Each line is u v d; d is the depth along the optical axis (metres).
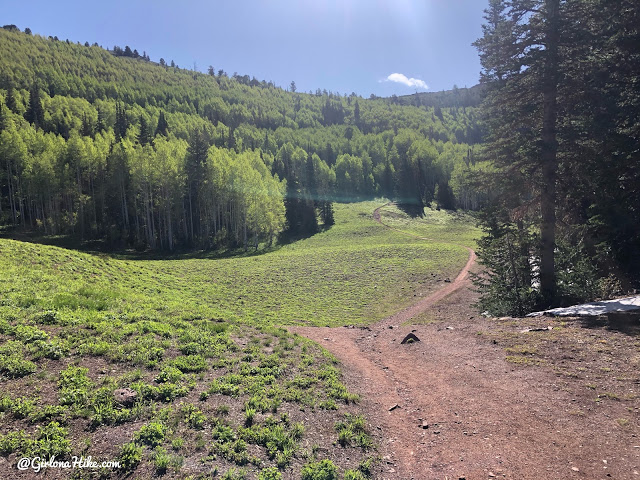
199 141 77.94
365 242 80.44
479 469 6.52
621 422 7.46
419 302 32.59
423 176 140.12
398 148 165.50
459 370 11.45
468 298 31.77
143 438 6.41
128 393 7.75
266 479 5.77
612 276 19.19
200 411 7.60
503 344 12.98
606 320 13.63
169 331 12.22
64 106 134.12
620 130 17.36
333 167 140.75
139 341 10.85
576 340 12.03
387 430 8.10
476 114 26.95
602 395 8.56
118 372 8.91
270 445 6.74
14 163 71.88
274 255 60.06
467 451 7.11
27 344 9.39
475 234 86.88
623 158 16.06
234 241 80.62
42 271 22.33
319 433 7.55
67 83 171.62
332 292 37.56
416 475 6.46
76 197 76.94
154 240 72.88
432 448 7.32
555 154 18.66
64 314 12.23
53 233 70.19
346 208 118.94
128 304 15.66
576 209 20.97
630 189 16.89
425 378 11.24
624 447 6.70
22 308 12.27
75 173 77.38
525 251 21.59
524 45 19.39
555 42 18.45
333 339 18.08
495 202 21.44
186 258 66.31
